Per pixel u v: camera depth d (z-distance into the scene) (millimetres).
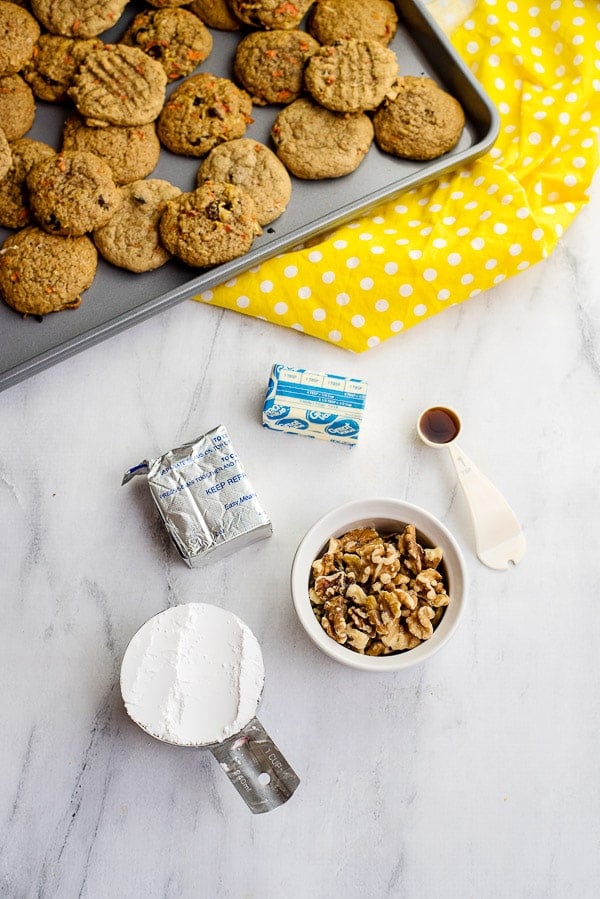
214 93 1430
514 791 1346
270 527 1345
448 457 1423
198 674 1246
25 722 1343
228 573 1385
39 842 1319
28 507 1396
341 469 1422
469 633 1379
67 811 1327
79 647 1363
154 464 1331
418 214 1472
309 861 1326
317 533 1289
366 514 1312
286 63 1438
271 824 1331
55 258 1354
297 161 1423
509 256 1401
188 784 1336
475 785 1346
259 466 1419
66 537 1389
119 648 1366
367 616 1287
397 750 1348
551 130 1487
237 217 1365
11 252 1359
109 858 1319
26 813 1325
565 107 1485
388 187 1401
